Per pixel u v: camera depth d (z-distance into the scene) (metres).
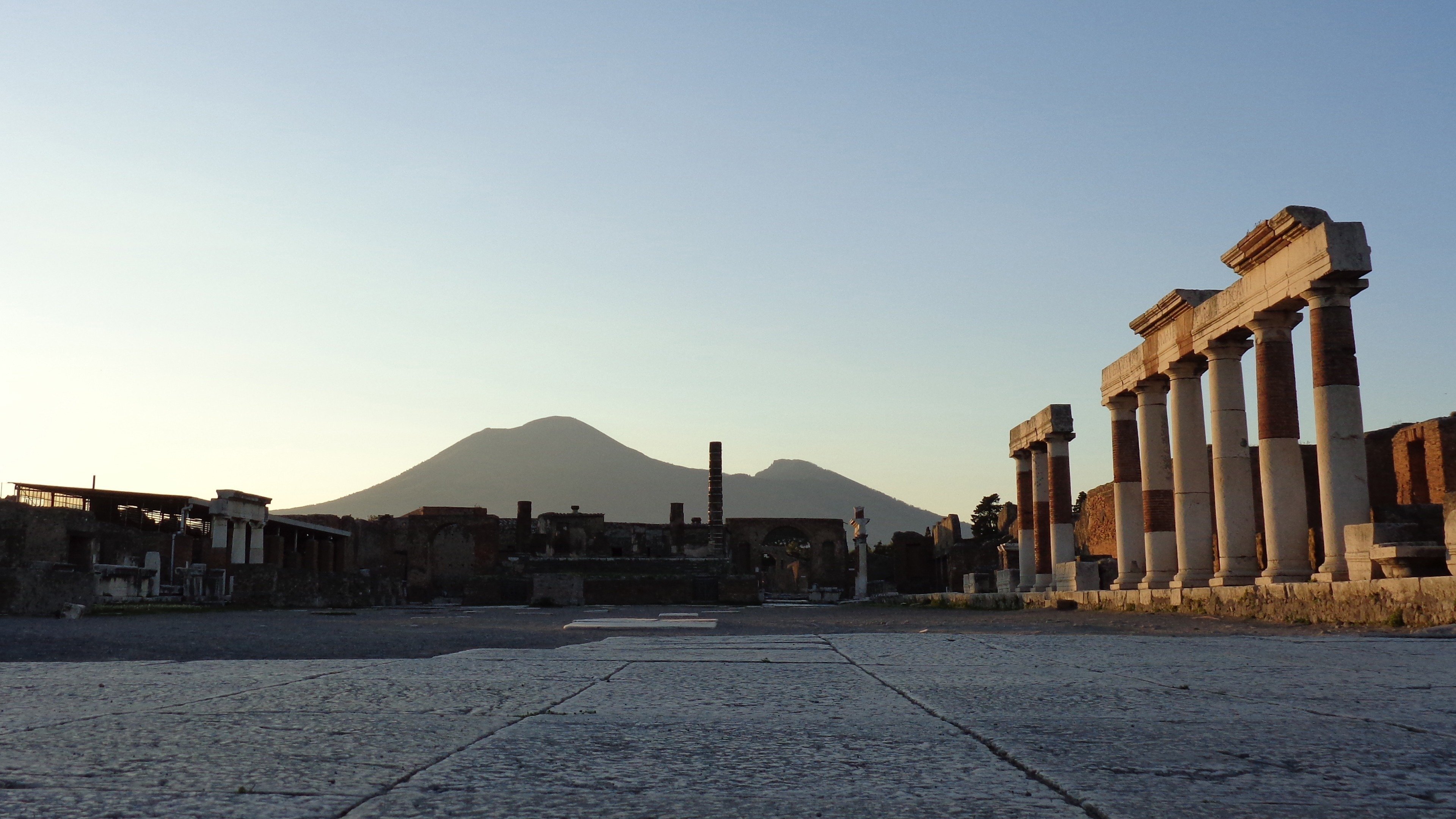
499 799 3.04
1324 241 21.92
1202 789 3.15
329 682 6.71
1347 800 3.00
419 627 23.72
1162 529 32.66
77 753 3.80
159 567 47.03
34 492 51.75
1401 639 12.44
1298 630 18.88
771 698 5.73
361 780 3.30
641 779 3.36
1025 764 3.60
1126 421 35.84
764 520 103.75
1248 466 27.70
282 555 65.81
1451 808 2.90
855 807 2.94
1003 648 10.62
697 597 61.28
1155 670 7.71
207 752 3.84
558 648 11.23
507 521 98.81
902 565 92.62
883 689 6.25
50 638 17.66
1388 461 37.38
